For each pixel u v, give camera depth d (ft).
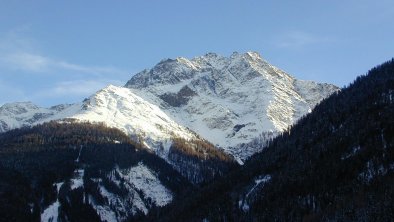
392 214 640.17
